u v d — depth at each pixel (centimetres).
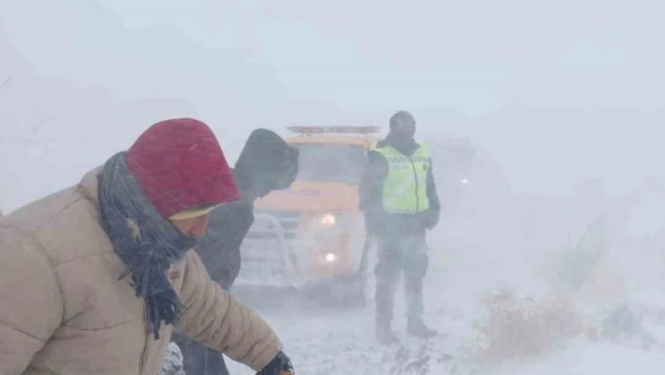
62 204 191
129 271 189
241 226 407
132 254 187
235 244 411
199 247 396
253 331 241
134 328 198
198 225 195
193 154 185
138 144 189
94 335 191
